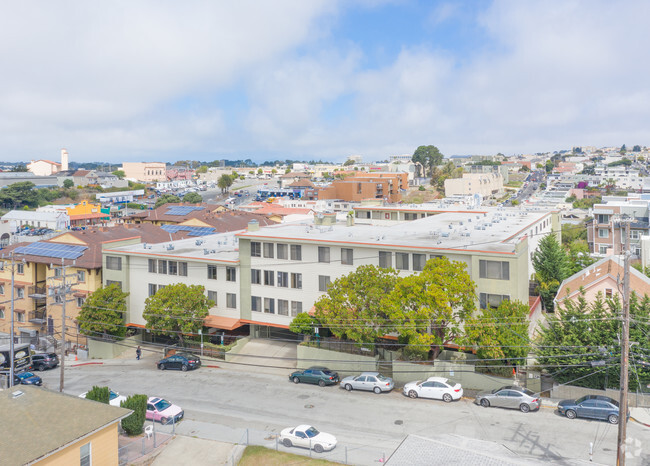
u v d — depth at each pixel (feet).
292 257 182.19
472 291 141.38
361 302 151.43
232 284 191.42
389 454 107.86
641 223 300.81
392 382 146.92
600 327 133.18
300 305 181.47
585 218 458.91
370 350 157.99
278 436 118.42
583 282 185.57
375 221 296.71
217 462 109.40
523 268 161.07
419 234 186.39
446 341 149.79
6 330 225.15
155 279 201.77
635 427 117.39
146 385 158.81
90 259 213.87
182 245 219.82
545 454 105.91
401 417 127.54
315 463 105.40
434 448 88.99
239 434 121.08
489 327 136.87
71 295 211.20
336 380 154.10
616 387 131.54
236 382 158.61
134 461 108.17
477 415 127.24
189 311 177.78
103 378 168.45
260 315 188.14
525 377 143.43
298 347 168.86
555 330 140.67
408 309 149.38
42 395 100.48
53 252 221.66
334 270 175.63
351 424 124.77
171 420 127.65
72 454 91.45
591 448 102.73
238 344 184.03
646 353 127.34
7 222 338.13
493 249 154.30
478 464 83.87
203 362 178.81
